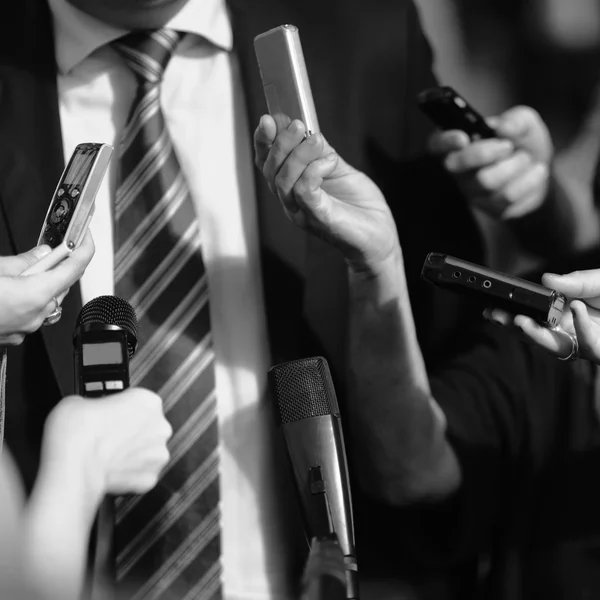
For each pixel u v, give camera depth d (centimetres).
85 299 223
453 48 349
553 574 274
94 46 225
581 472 275
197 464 219
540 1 345
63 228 177
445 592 260
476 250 272
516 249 281
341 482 157
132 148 224
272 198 227
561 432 275
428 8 344
